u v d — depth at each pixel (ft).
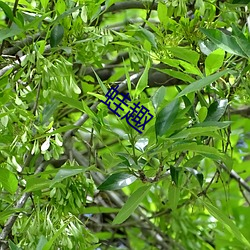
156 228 13.84
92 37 8.66
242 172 14.05
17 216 8.59
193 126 8.34
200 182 8.83
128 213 8.22
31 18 9.17
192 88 7.70
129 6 10.55
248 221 14.35
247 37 9.45
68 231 8.18
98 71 12.27
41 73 8.35
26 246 8.19
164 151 8.44
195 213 13.80
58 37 8.70
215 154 8.12
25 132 8.19
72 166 8.11
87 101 11.05
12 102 8.55
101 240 14.69
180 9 9.16
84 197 8.37
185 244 13.44
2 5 8.34
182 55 8.76
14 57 9.10
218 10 10.11
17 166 8.22
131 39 9.05
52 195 8.23
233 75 9.41
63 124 11.84
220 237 13.80
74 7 8.51
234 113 13.78
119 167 8.48
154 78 11.55
